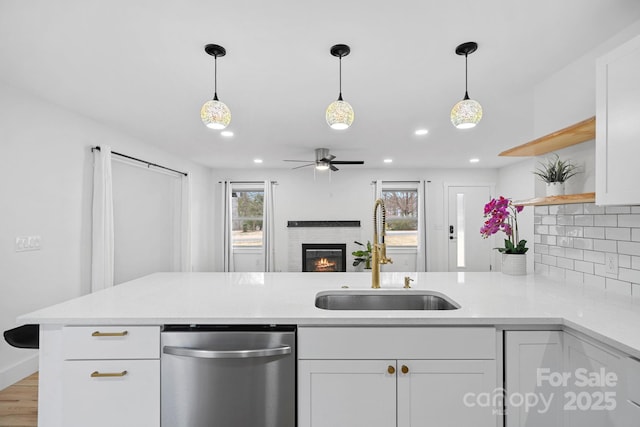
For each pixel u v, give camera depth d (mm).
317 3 1481
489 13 1547
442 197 6340
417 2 1472
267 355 1289
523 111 2959
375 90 2482
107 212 3244
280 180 6383
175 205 5242
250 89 2469
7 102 2412
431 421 1321
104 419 1330
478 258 6320
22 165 2527
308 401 1330
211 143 4219
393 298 1862
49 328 1346
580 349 1226
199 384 1315
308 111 2967
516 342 1322
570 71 2053
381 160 5473
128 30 1700
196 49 1894
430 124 3373
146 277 2285
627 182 1285
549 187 2002
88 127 3186
